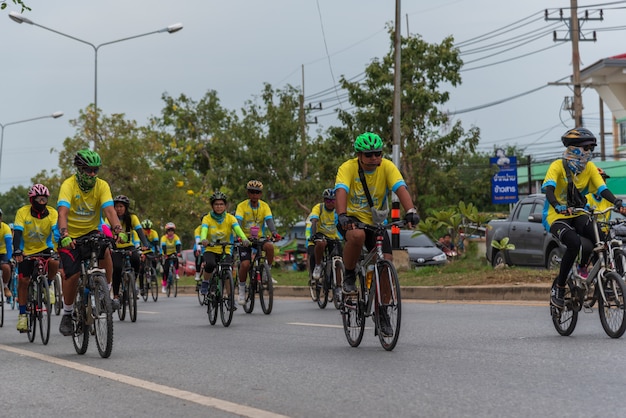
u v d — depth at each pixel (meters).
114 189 48.66
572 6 39.28
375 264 9.15
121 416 6.02
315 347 9.74
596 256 9.73
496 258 21.23
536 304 14.31
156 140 50.41
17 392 7.18
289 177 42.78
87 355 9.62
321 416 5.82
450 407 5.96
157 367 8.40
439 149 36.69
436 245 27.25
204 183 57.81
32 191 12.27
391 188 9.13
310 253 18.53
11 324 15.82
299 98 46.03
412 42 36.00
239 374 7.78
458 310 13.98
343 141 37.00
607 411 5.67
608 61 50.19
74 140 49.03
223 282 13.36
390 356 8.63
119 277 15.05
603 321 9.53
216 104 66.44
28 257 11.79
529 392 6.40
